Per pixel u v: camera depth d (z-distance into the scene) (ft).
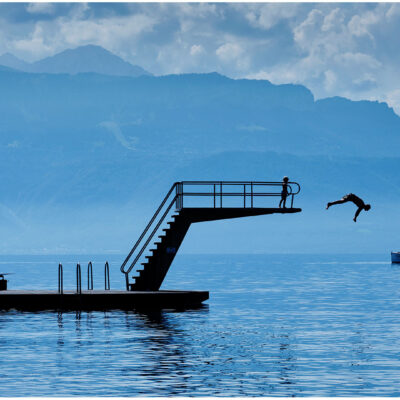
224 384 252.62
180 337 357.20
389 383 254.47
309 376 265.54
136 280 514.27
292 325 410.93
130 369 276.00
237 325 408.26
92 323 409.08
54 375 265.75
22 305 474.49
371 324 417.08
